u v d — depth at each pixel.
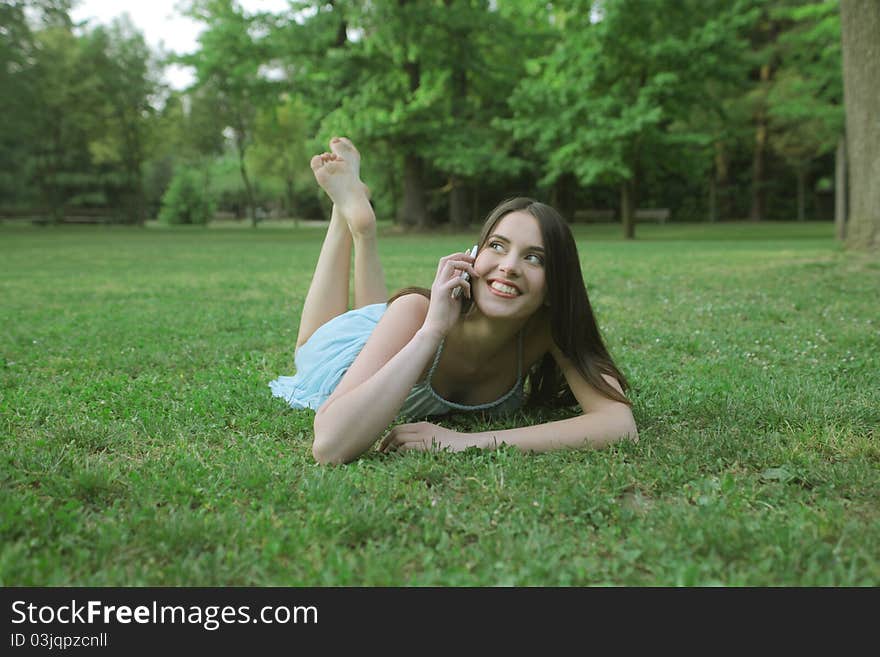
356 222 4.00
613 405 3.08
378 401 2.71
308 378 3.70
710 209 47.34
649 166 26.31
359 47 29.75
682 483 2.57
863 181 11.88
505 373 3.32
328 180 4.04
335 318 3.80
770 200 47.78
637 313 6.99
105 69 43.34
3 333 6.03
